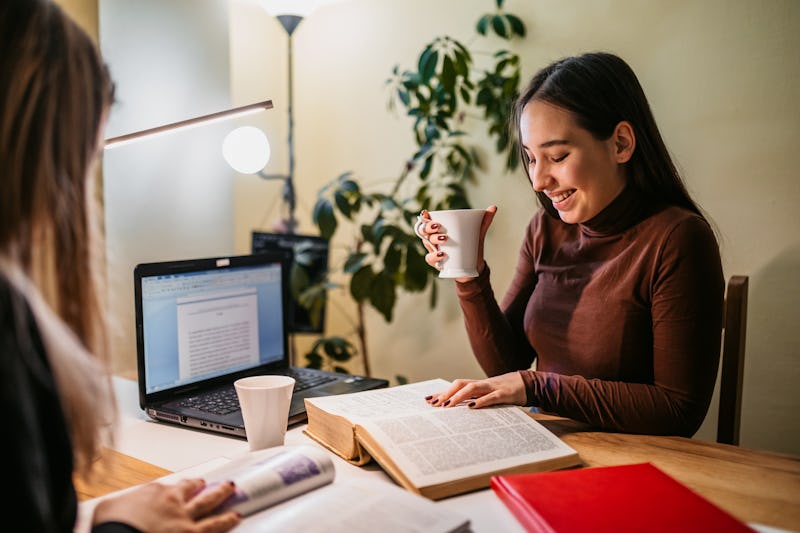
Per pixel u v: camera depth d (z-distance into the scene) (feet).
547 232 4.08
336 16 7.49
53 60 1.54
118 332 2.19
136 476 2.49
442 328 6.99
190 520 1.77
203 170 6.36
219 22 6.46
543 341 3.88
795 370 4.99
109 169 5.42
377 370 7.55
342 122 7.56
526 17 6.12
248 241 7.09
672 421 2.89
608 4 5.65
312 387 3.72
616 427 2.92
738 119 5.12
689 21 5.27
